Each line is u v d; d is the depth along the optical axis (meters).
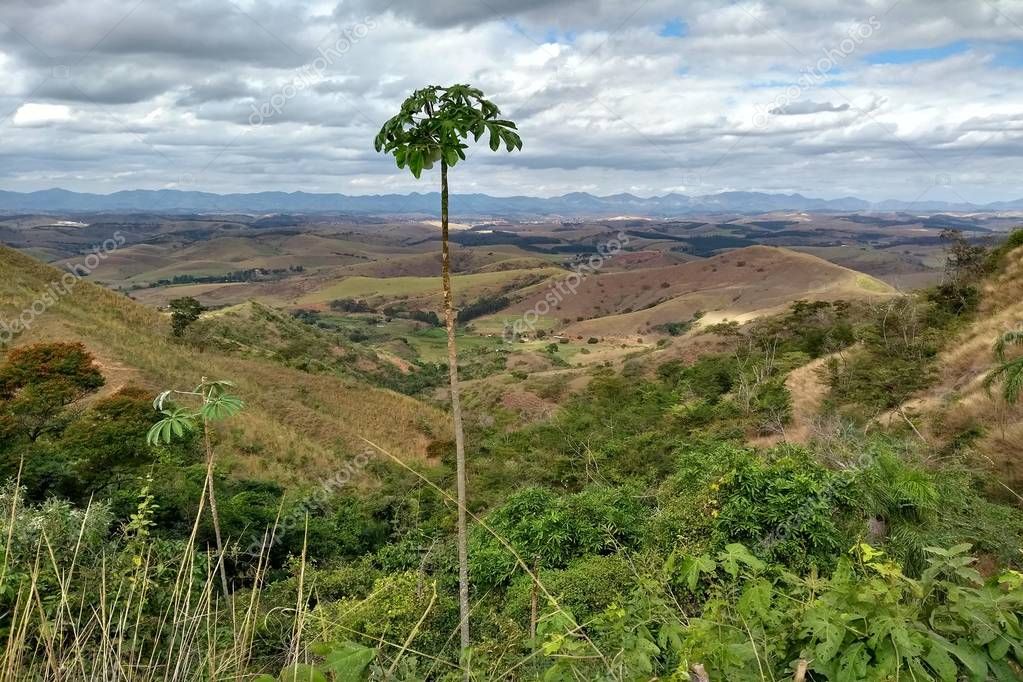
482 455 27.34
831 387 21.05
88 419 15.70
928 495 5.93
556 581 7.14
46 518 4.14
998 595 1.80
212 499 2.87
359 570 10.09
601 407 29.81
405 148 2.56
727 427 20.06
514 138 2.61
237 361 39.84
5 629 2.36
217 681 1.83
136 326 39.88
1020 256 23.98
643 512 10.16
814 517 6.71
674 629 2.12
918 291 30.62
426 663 2.80
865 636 1.72
